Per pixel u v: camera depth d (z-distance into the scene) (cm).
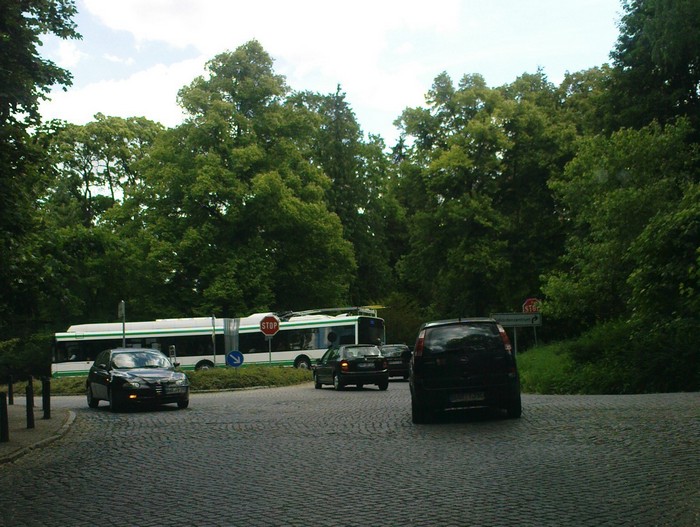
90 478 970
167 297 4816
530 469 888
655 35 3150
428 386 1426
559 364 2452
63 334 4456
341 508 720
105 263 4775
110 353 2239
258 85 4959
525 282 4756
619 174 2766
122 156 5591
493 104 4853
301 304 5053
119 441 1362
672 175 2720
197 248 4572
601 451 994
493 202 4969
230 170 4697
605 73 4294
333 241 4928
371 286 6531
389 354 3653
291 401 2241
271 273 4750
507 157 4850
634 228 2647
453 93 5091
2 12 1434
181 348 4466
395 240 7506
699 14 3011
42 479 983
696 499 704
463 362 1425
